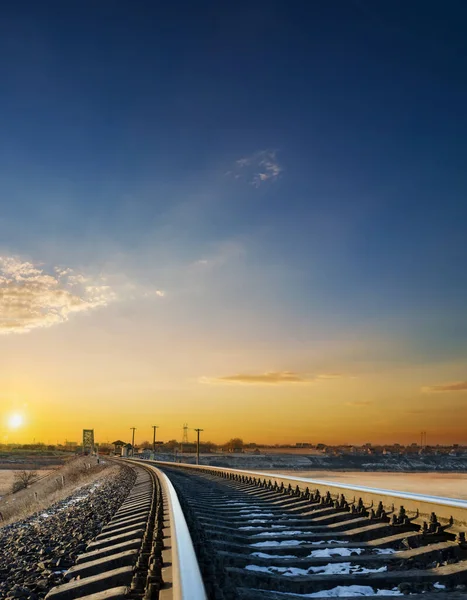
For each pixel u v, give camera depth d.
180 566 4.04
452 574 5.41
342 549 7.17
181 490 17.14
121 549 6.80
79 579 5.72
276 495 15.34
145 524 8.80
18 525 17.05
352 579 5.38
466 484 82.50
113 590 4.56
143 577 4.68
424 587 5.22
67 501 25.84
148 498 14.54
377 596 4.84
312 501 12.55
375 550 7.04
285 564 6.22
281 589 5.24
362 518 9.04
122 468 49.34
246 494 16.81
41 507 30.06
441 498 7.84
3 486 84.88
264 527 9.53
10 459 174.75
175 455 139.25
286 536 8.02
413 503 8.06
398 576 5.41
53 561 7.45
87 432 158.00
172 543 5.18
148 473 31.89
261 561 6.22
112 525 10.13
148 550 6.03
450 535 6.88
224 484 22.98
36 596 5.65
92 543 8.06
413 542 6.93
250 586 5.24
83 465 80.56
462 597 4.79
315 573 6.05
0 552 10.09
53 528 12.99
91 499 21.14
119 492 21.47
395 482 88.62
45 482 72.25
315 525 9.59
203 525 8.77
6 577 7.11
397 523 7.97
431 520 7.36
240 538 7.85
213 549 6.23
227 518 10.48
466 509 6.79
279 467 157.38
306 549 7.05
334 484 11.66
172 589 4.11
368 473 145.50
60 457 192.62
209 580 4.23
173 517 7.42
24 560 8.38
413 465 192.62
